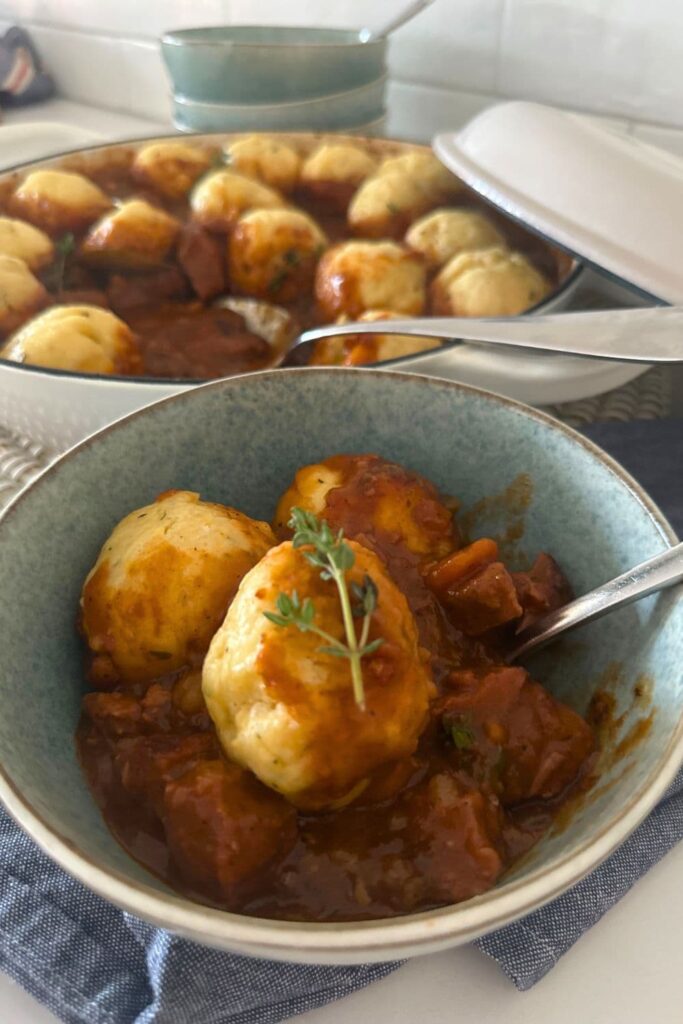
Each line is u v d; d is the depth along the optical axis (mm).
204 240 536
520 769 320
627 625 336
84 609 341
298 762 292
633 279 442
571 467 364
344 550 292
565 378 437
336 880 301
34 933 316
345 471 373
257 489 387
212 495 382
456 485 385
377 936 260
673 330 406
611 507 353
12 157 727
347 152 601
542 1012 308
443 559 354
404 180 566
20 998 311
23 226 534
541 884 268
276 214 530
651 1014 307
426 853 302
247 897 299
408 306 503
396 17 706
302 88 678
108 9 895
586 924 318
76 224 560
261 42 762
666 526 335
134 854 305
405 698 298
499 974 314
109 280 542
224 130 691
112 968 312
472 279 499
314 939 259
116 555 341
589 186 468
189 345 510
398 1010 309
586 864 272
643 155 491
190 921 261
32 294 498
